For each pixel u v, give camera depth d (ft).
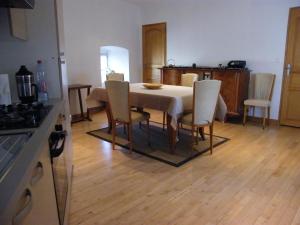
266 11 14.70
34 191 2.95
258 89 15.21
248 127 14.69
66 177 6.53
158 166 9.51
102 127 14.67
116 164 9.70
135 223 6.29
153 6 19.84
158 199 7.33
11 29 5.29
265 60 15.24
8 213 1.94
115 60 21.39
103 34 18.19
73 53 16.48
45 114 5.12
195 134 12.67
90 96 13.44
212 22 17.01
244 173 8.88
